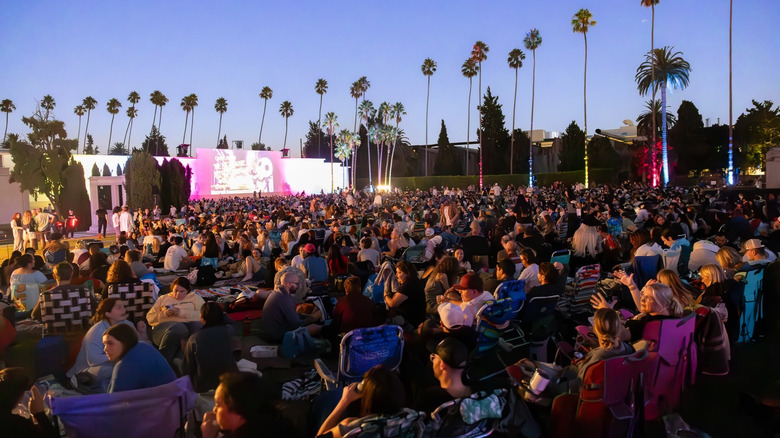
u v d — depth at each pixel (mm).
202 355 4699
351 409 3523
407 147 97125
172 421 3713
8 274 9531
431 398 3783
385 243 13375
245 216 24906
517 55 76750
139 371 4121
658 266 8469
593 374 3877
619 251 11969
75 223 25453
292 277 6867
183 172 33406
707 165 62750
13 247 22578
